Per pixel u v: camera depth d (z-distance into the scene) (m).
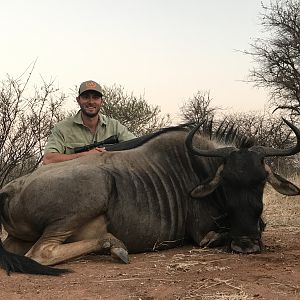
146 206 4.88
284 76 24.80
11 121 7.67
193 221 5.17
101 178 4.68
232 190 4.73
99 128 6.28
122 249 4.45
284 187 4.86
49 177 4.65
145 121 19.09
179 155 5.29
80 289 3.54
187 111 19.25
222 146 5.45
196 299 3.22
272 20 25.28
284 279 3.63
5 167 7.67
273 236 5.79
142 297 3.30
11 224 4.77
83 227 4.67
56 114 8.03
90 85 6.11
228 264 4.21
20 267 4.07
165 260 4.52
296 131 4.67
